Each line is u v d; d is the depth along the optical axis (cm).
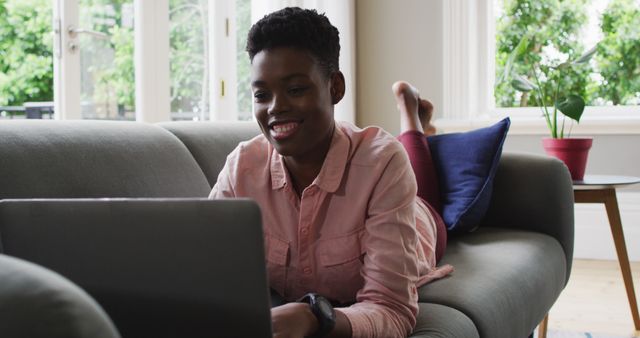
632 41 378
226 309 65
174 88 297
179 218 63
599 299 292
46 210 68
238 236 62
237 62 335
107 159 131
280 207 114
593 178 265
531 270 164
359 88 407
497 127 201
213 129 181
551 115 376
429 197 197
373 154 111
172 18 294
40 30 282
